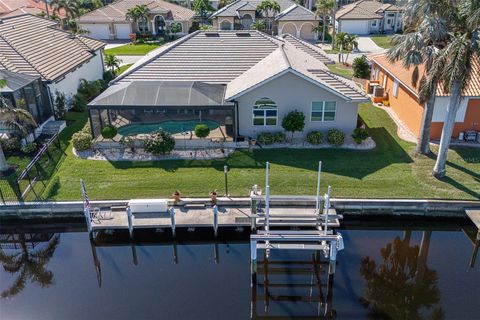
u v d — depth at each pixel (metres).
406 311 16.09
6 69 29.41
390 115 32.16
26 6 71.50
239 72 31.05
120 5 70.44
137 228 20.34
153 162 25.45
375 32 71.50
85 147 26.61
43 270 18.91
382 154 25.97
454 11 20.20
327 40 66.88
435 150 25.97
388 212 21.48
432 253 19.50
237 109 27.28
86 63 37.97
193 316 15.85
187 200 21.39
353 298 16.83
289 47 33.28
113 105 26.83
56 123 30.80
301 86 26.47
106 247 20.48
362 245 20.03
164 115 28.61
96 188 22.86
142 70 30.97
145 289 17.42
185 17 67.56
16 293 17.45
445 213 21.36
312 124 27.69
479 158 25.03
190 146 27.12
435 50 20.95
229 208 20.95
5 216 21.75
